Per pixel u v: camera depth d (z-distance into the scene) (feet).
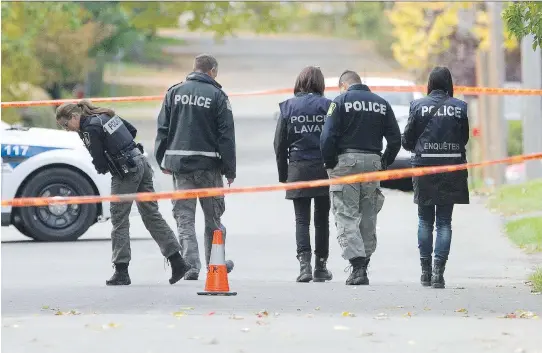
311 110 111.65
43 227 149.18
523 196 185.16
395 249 141.49
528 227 149.79
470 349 74.90
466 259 131.44
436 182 106.32
